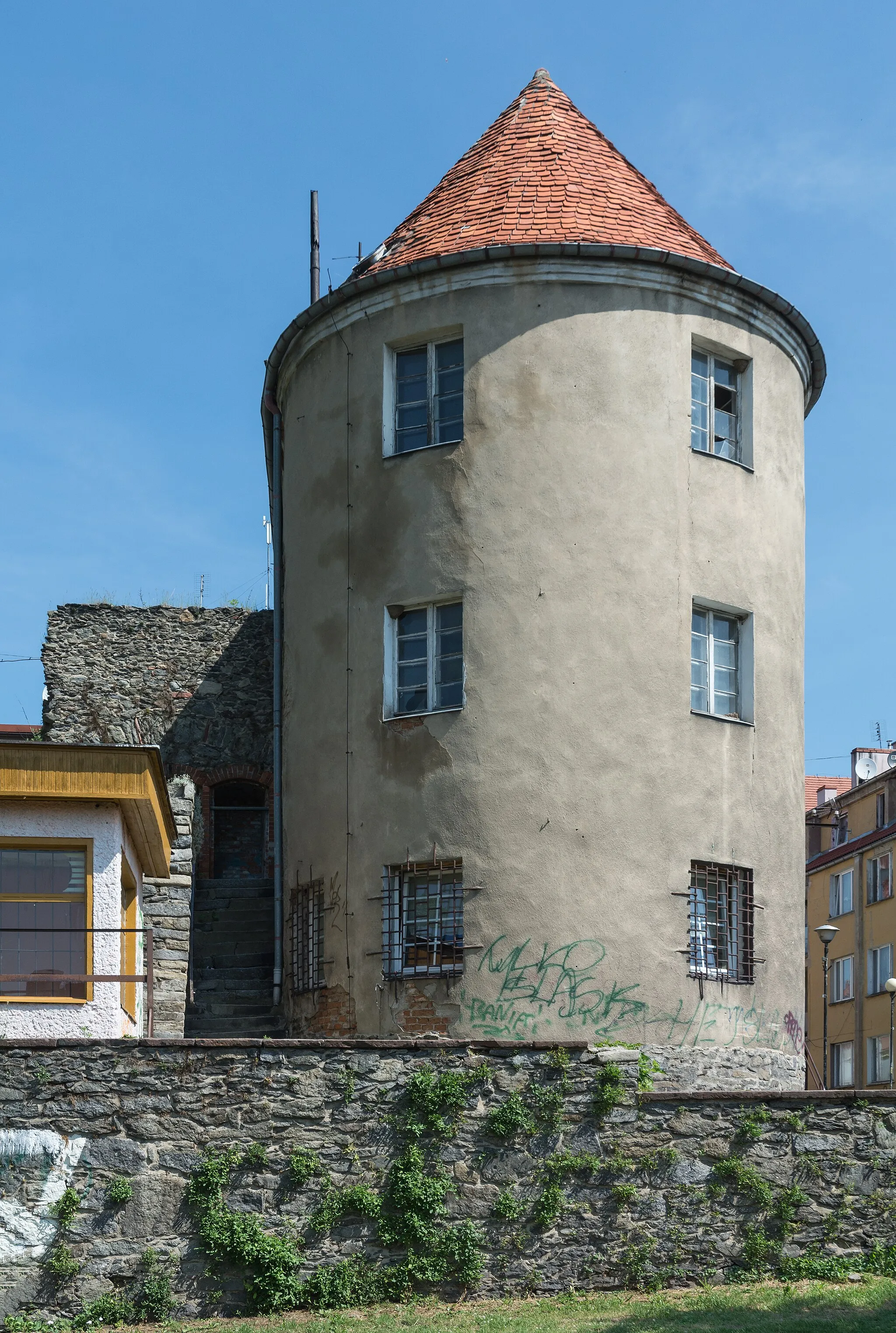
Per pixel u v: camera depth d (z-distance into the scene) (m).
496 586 19.33
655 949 18.64
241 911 23.80
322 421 21.16
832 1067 43.31
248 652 27.44
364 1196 14.09
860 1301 13.72
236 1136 14.09
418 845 19.05
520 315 19.89
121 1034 16.05
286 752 21.44
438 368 20.44
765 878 19.88
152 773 16.16
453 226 20.98
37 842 15.96
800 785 20.88
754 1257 14.60
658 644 19.42
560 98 22.80
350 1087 14.36
